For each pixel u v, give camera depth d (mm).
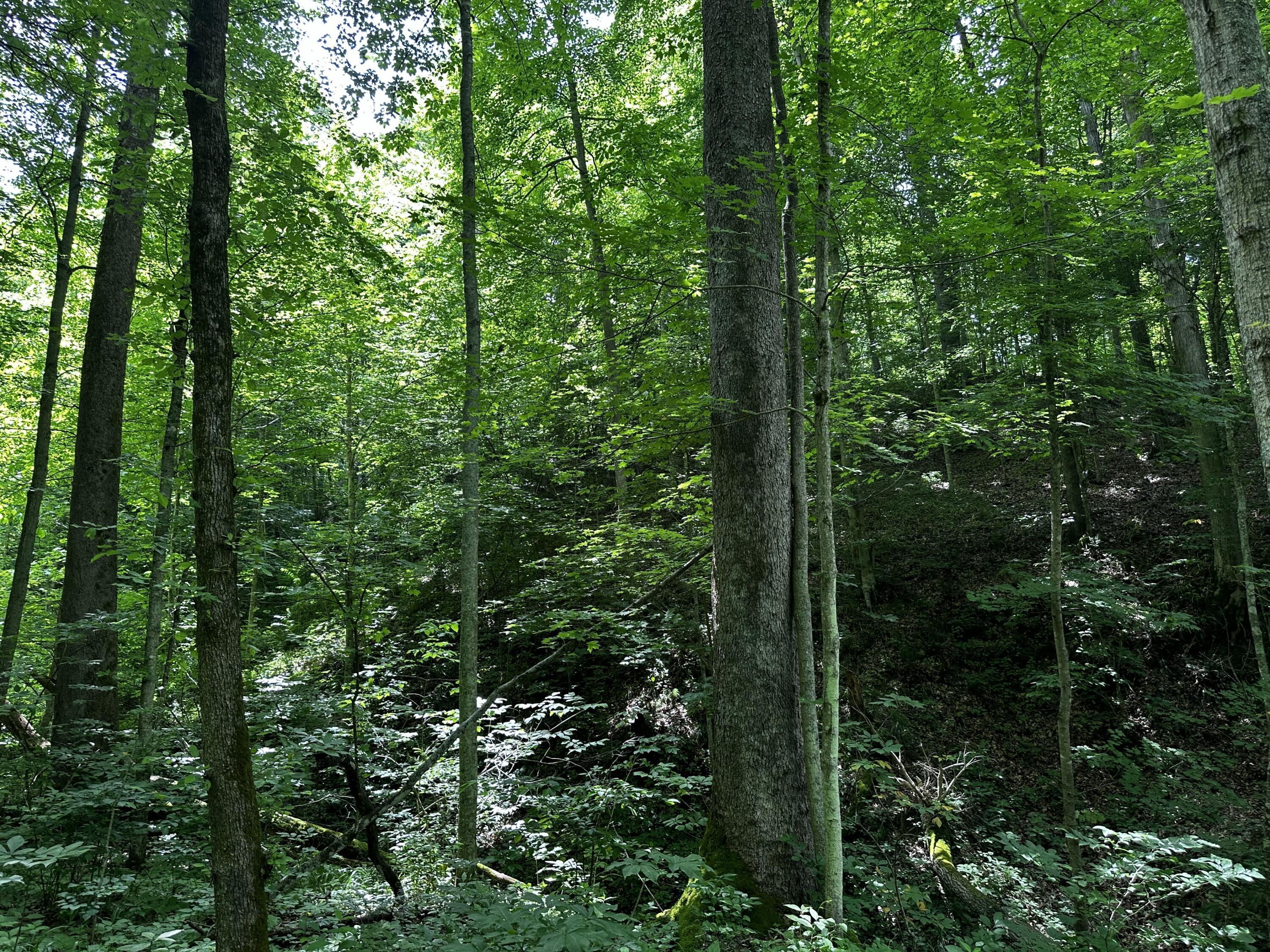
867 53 10008
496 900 3350
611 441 7586
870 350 12141
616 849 6605
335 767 5684
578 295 5844
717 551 6270
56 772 6316
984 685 9609
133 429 10180
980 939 4695
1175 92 7234
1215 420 6785
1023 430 7543
